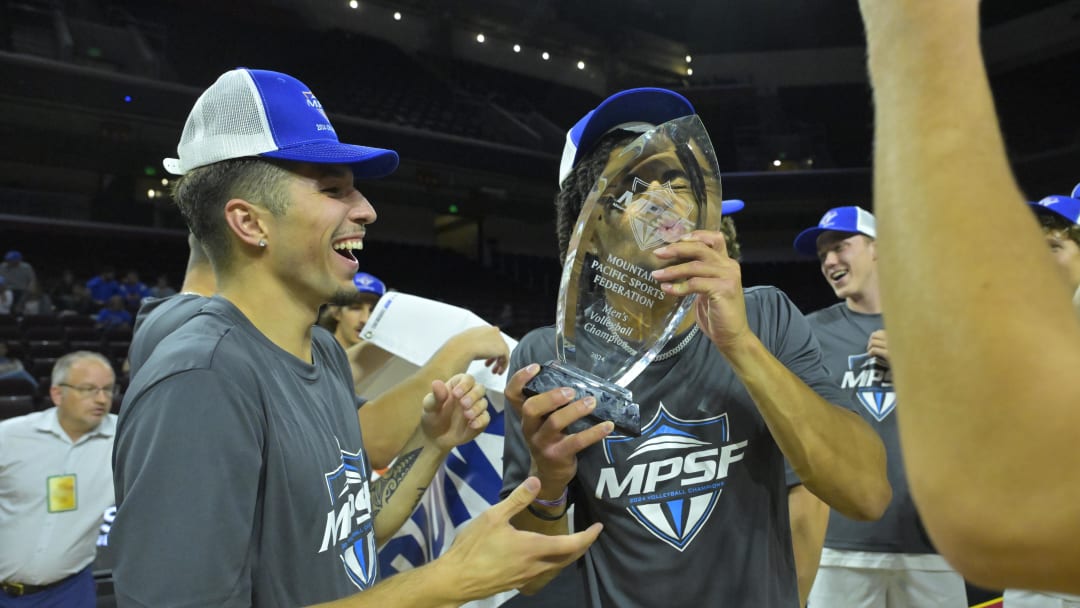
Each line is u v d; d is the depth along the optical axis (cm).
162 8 1518
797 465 102
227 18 1573
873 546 256
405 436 169
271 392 95
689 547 108
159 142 1270
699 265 93
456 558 83
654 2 1844
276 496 92
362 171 115
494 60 1822
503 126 1723
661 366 114
